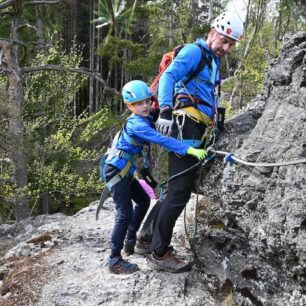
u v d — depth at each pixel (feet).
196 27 45.16
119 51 43.21
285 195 9.72
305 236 9.16
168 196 11.85
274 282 10.82
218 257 12.52
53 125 43.73
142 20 51.08
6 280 13.78
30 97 44.42
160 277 12.46
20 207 40.29
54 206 55.06
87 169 45.68
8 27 52.39
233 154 11.09
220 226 13.38
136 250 13.82
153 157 39.09
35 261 14.32
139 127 11.28
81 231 16.25
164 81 10.77
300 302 10.08
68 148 41.55
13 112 38.11
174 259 12.60
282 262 10.32
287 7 31.55
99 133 50.34
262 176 10.39
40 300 12.21
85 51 87.92
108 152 12.36
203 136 11.69
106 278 12.60
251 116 13.02
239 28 10.89
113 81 91.09
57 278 13.03
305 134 9.87
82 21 84.64
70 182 42.19
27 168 40.78
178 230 14.88
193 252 12.71
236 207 11.09
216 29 11.01
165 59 11.74
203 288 12.18
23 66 42.19
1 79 41.93
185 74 11.10
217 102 12.08
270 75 12.24
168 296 11.85
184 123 11.44
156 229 12.31
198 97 11.50
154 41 46.14
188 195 11.82
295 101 10.76
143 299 11.80
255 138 11.02
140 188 13.10
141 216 13.43
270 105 11.64
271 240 9.93
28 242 16.05
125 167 11.90
